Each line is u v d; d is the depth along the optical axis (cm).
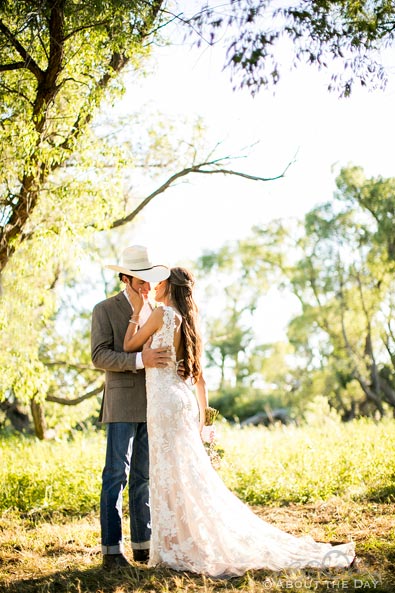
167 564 490
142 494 536
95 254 1100
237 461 941
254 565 480
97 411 1864
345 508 677
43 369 1193
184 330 530
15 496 859
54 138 934
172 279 542
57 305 1253
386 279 3659
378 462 861
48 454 1254
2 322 1056
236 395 4328
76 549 590
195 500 496
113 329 538
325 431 1284
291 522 652
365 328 3697
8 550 595
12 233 977
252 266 4856
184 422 511
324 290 3897
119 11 798
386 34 638
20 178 948
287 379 4050
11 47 866
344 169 3669
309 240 3906
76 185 972
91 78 920
